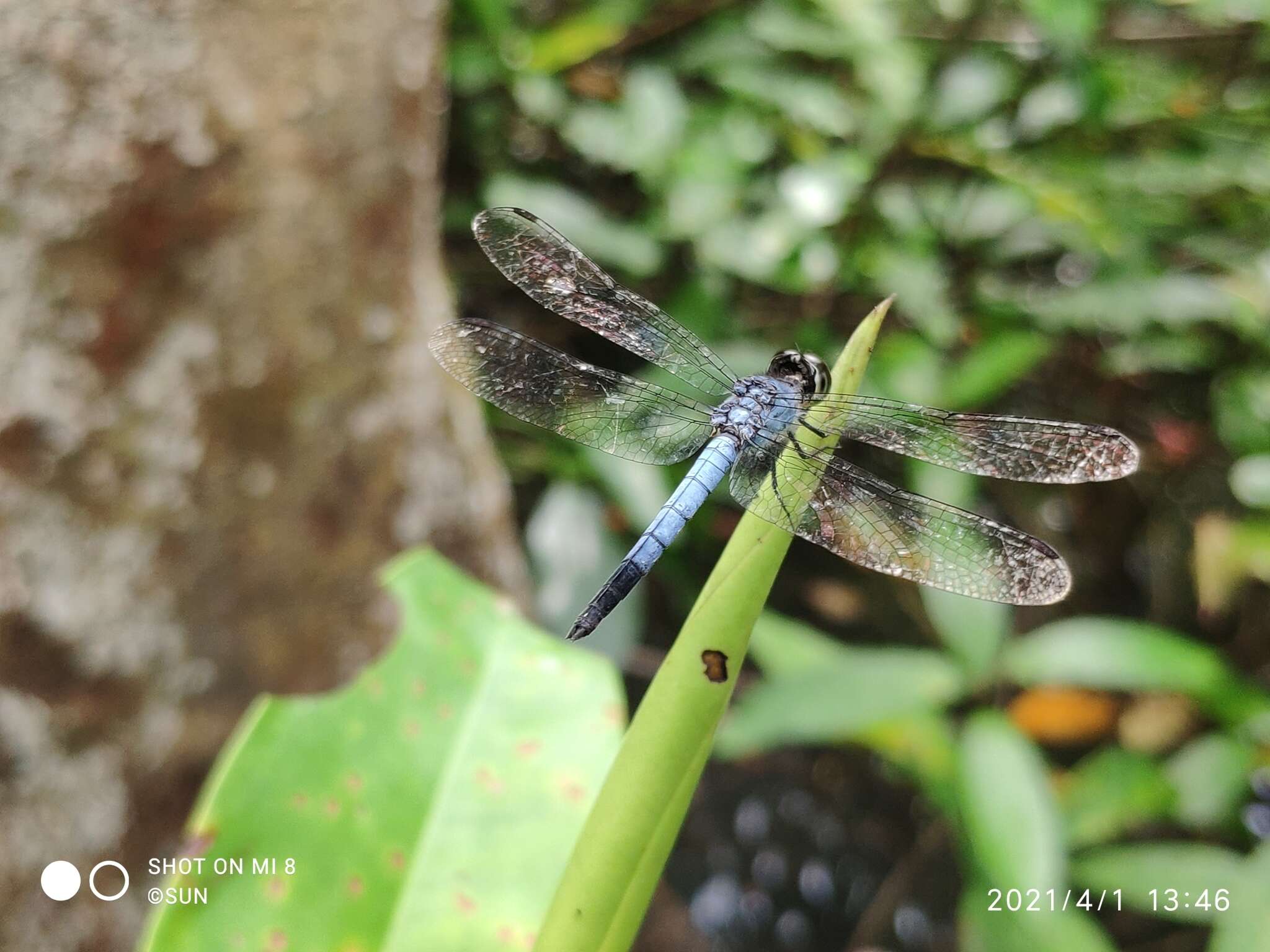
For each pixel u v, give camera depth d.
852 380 0.25
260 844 0.26
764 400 0.30
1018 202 0.37
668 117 0.37
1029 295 0.38
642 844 0.23
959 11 0.37
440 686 0.27
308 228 0.32
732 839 0.44
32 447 0.30
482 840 0.26
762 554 0.22
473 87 0.37
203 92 0.31
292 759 0.26
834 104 0.37
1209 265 0.38
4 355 0.30
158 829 0.31
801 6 0.38
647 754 0.22
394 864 0.26
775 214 0.36
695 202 0.36
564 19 0.39
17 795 0.30
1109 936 0.39
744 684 0.38
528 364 0.30
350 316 0.33
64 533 0.30
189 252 0.31
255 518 0.32
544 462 0.38
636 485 0.36
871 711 0.32
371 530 0.33
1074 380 0.43
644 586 0.44
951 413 0.29
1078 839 0.33
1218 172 0.37
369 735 0.26
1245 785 0.34
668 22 0.39
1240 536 0.37
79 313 0.30
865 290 0.38
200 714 0.32
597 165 0.39
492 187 0.37
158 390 0.31
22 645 0.30
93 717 0.31
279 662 0.32
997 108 0.38
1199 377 0.40
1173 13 0.37
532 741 0.26
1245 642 0.41
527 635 0.27
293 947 0.25
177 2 0.31
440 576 0.27
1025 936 0.32
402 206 0.34
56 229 0.30
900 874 0.43
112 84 0.31
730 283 0.38
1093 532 0.47
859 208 0.37
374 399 0.33
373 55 0.33
